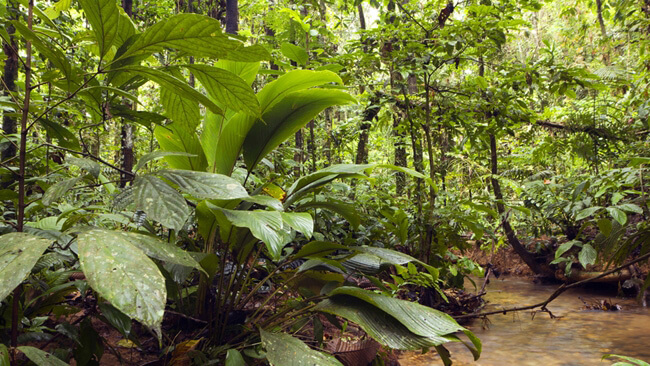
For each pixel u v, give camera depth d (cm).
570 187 469
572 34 967
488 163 582
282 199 257
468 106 454
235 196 145
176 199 140
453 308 437
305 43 478
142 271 108
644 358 303
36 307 177
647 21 552
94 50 218
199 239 289
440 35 411
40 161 257
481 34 403
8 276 100
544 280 634
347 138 564
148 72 142
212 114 264
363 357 224
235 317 228
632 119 618
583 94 803
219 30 137
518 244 651
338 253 253
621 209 310
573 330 382
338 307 192
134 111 199
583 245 347
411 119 446
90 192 308
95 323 248
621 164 541
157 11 638
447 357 206
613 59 852
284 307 260
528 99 469
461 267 452
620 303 491
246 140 243
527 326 399
